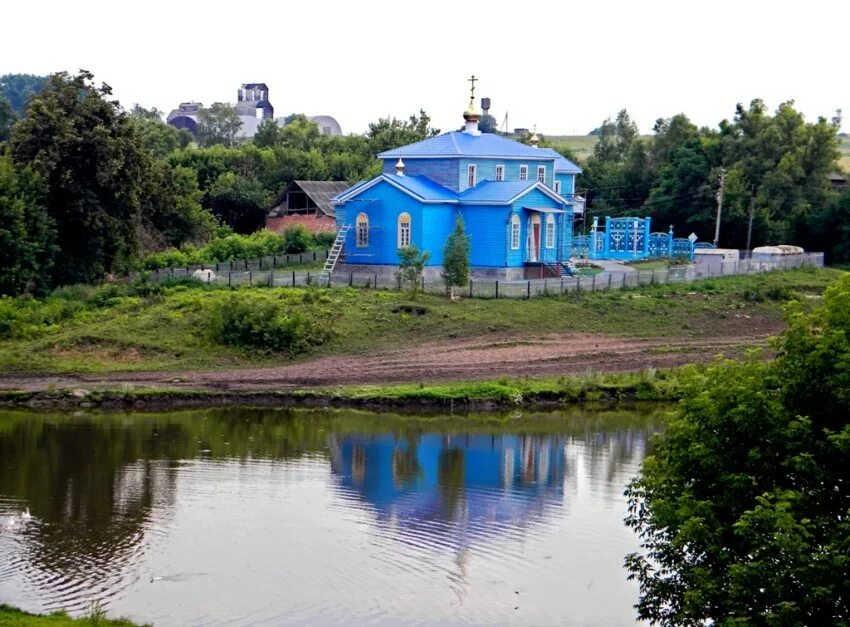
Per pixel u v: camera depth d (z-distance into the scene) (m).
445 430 46.41
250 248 86.62
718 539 22.09
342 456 41.69
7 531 32.22
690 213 107.31
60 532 32.22
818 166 105.75
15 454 40.88
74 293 65.25
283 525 33.38
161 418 47.47
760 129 106.69
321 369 54.62
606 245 93.94
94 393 49.69
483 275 73.31
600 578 29.91
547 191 75.38
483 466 40.75
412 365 55.28
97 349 55.97
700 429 23.47
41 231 65.81
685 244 97.06
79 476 38.12
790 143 105.69
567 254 83.44
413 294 63.97
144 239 84.50
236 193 108.75
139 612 26.62
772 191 103.75
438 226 73.00
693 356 59.12
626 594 28.84
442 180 75.75
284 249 89.31
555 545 32.31
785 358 23.23
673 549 23.45
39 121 69.00
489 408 50.19
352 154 129.00
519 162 79.62
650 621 26.12
